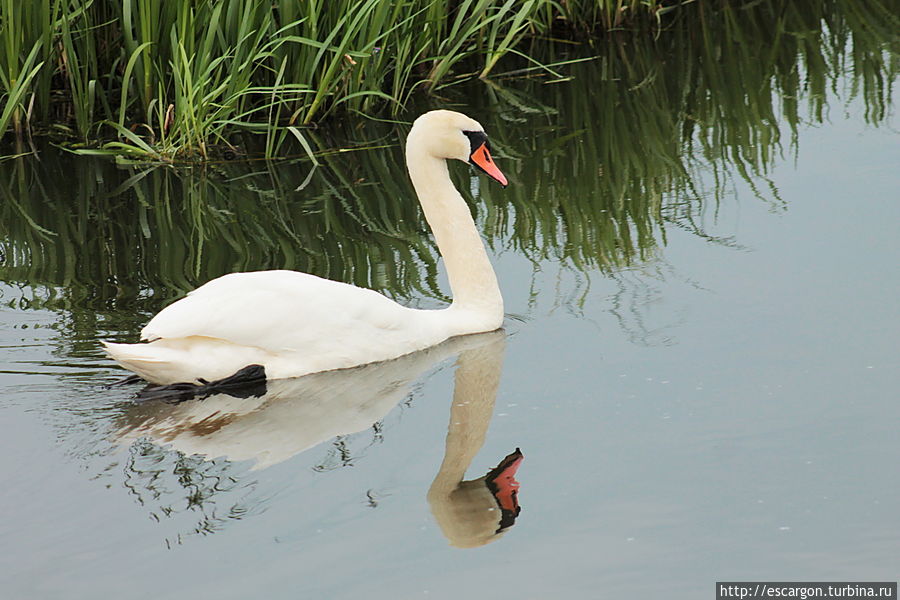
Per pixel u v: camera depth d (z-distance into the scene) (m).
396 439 10.27
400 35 20.08
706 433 10.17
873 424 10.17
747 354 11.59
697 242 14.66
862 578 8.23
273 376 11.40
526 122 20.16
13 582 8.27
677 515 9.02
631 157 18.34
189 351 11.19
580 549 8.66
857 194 15.77
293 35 19.03
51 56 19.09
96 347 12.15
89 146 19.11
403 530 8.91
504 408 10.80
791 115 19.62
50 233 15.97
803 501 9.13
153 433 10.31
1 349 12.09
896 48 23.02
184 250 15.24
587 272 14.05
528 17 22.95
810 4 26.47
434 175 12.92
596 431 10.30
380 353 11.88
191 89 17.88
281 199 17.14
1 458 9.84
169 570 8.41
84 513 9.06
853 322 12.10
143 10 18.44
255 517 9.06
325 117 20.14
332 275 14.30
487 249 15.04
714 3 26.53
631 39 24.09
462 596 8.16
